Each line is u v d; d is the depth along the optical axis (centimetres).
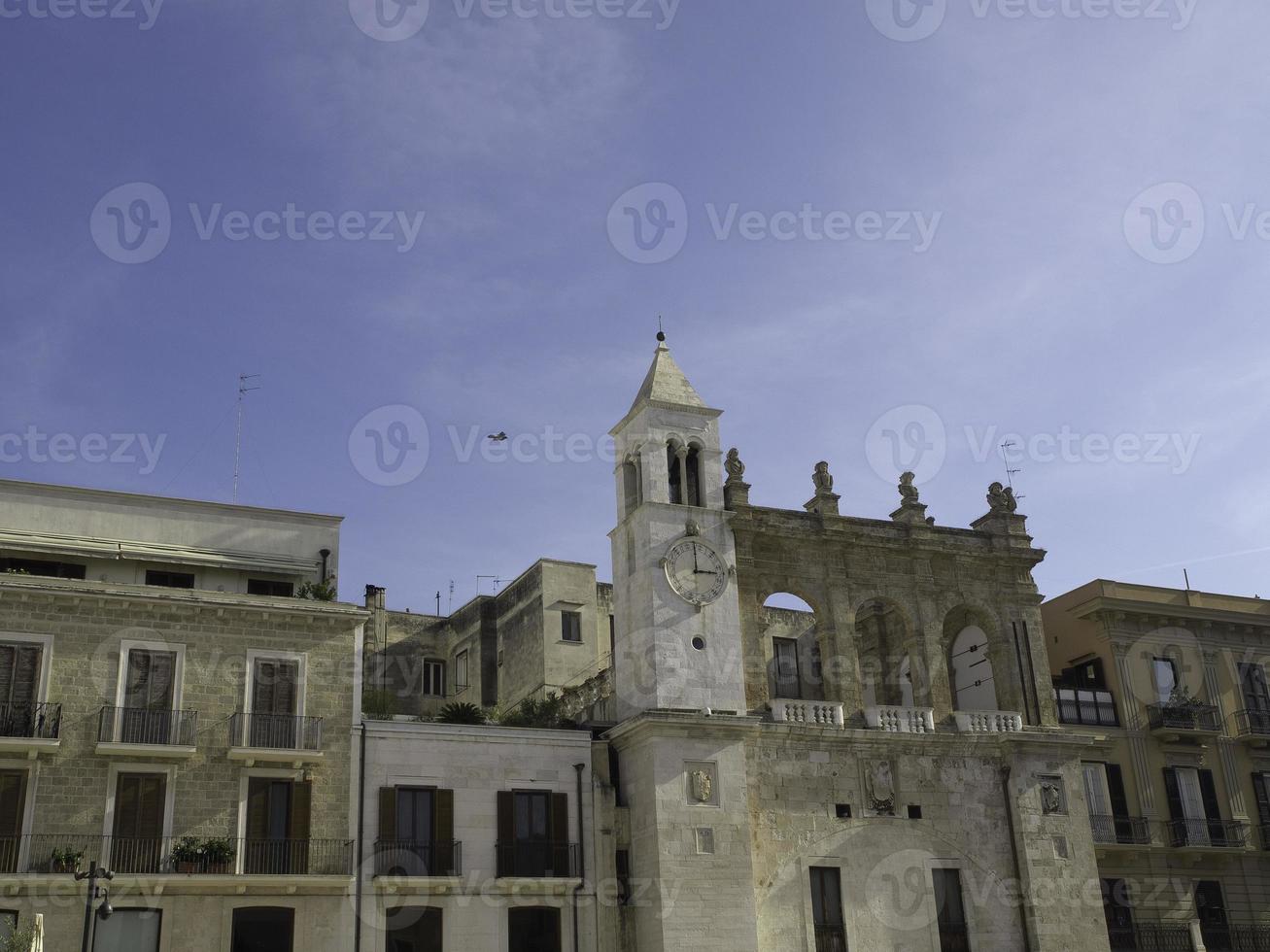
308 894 4266
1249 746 6228
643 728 4772
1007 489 5838
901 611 5488
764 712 5050
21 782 4088
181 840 4175
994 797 5275
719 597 5094
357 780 4484
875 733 5106
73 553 4681
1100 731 5959
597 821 4759
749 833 4756
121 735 4209
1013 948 5062
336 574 5109
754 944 4619
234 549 4984
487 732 4719
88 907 3588
